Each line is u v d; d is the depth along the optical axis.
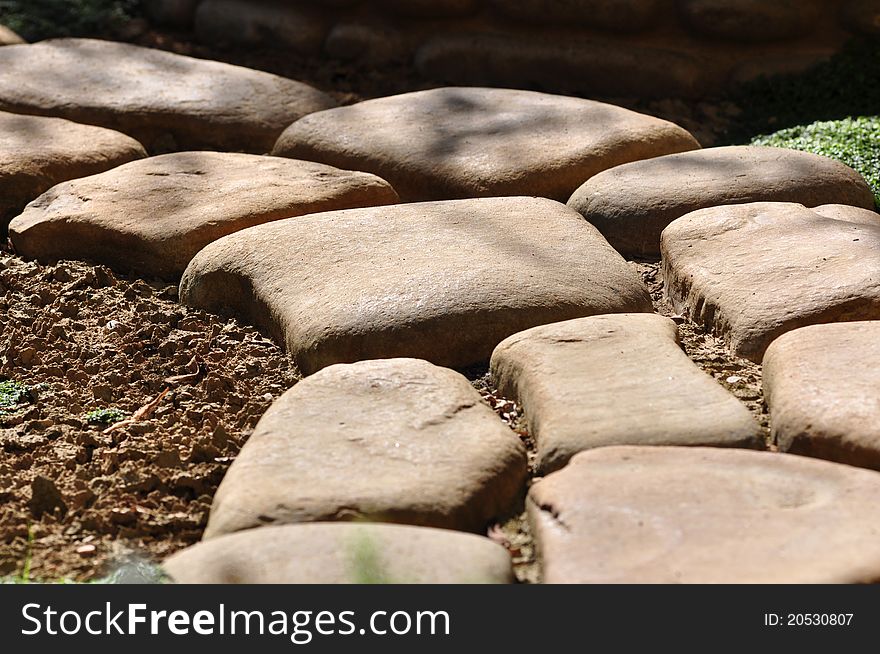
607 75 6.86
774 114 6.51
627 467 2.72
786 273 3.84
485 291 3.70
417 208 4.47
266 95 6.21
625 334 3.44
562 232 4.25
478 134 5.41
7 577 2.59
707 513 2.52
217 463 3.12
